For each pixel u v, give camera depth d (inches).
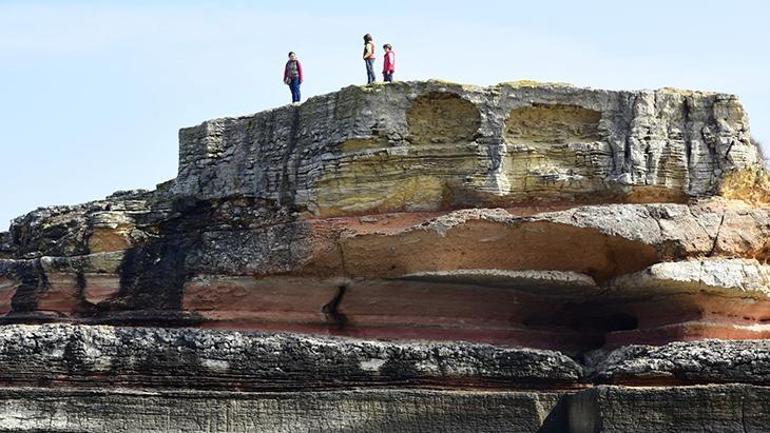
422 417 1291.8
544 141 1402.6
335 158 1395.2
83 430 1264.8
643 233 1369.3
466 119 1397.6
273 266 1403.8
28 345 1295.5
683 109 1423.5
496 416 1295.5
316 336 1355.8
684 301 1393.9
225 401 1286.9
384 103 1389.0
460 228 1369.3
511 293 1430.9
